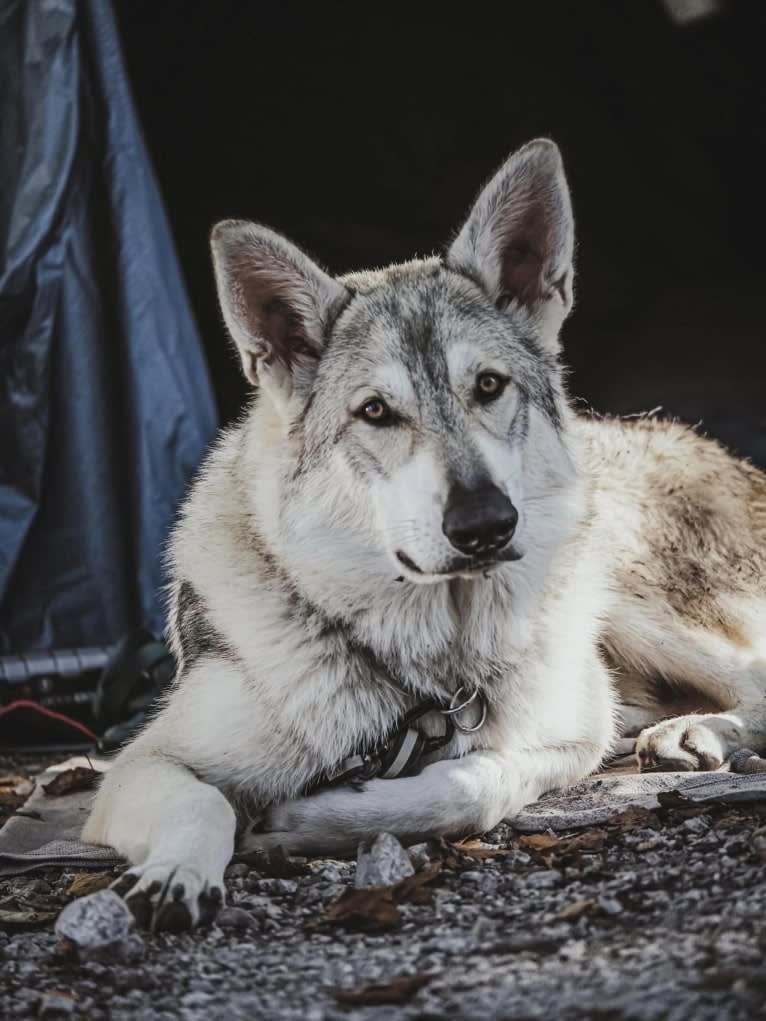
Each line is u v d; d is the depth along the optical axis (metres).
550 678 4.53
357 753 4.32
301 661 4.23
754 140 17.33
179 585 4.88
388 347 4.18
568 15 16.61
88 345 7.10
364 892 3.53
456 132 15.68
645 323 15.11
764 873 3.35
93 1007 2.94
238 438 4.82
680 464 5.68
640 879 3.50
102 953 3.22
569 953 2.98
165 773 4.12
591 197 16.53
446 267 4.53
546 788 4.49
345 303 4.39
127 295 7.10
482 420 4.09
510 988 2.79
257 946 3.32
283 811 4.13
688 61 17.03
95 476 7.11
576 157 16.47
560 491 4.43
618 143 17.09
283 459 4.37
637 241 16.94
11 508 7.04
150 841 3.79
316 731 4.24
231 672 4.34
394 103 15.33
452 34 15.81
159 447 7.18
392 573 4.16
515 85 16.17
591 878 3.61
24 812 4.96
